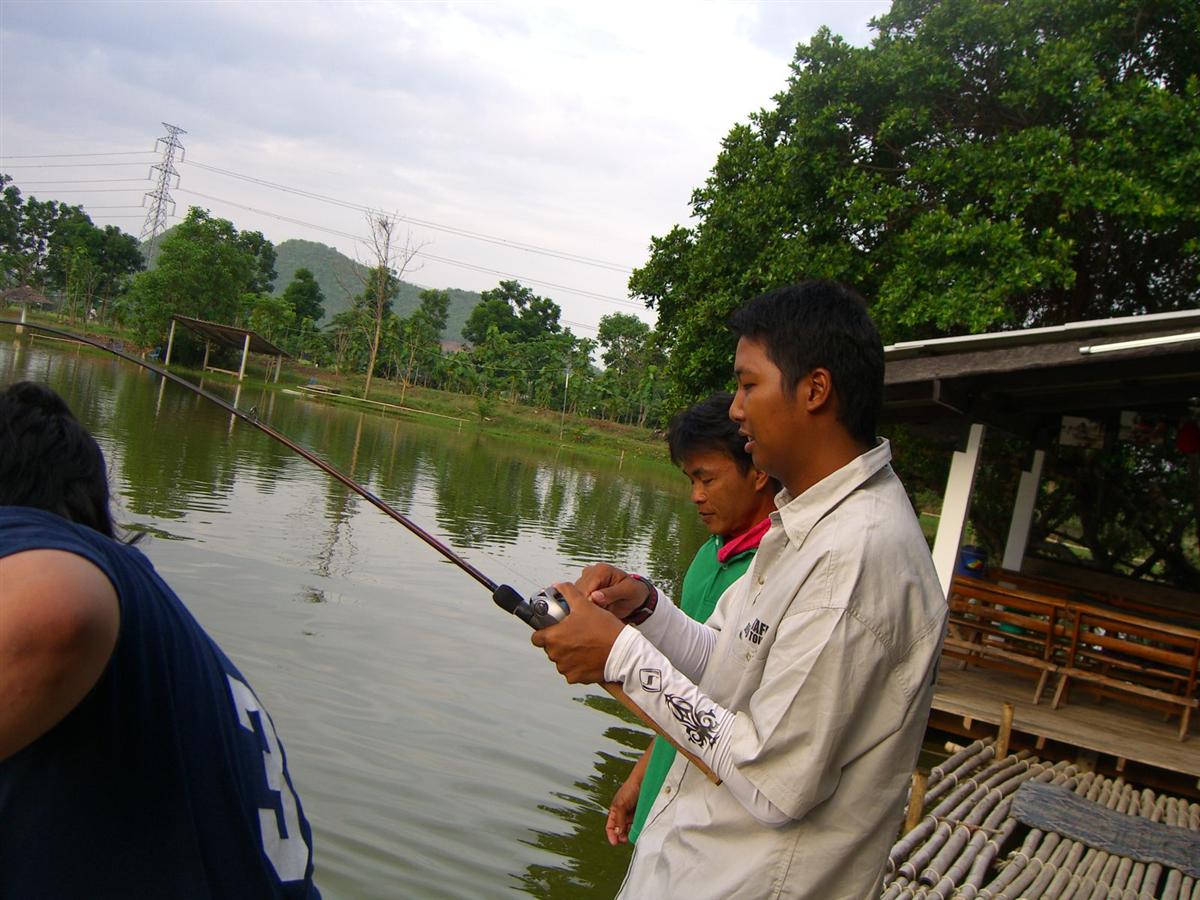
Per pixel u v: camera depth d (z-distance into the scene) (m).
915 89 11.09
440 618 8.70
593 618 1.71
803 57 12.16
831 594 1.55
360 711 6.06
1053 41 10.67
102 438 18.00
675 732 1.65
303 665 6.76
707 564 2.75
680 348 13.55
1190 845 4.98
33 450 1.45
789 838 1.59
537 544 14.12
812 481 1.70
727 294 12.55
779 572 1.71
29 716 1.23
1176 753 6.55
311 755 5.27
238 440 21.52
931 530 20.31
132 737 1.37
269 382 50.56
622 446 45.41
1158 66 10.98
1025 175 10.22
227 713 1.52
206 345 50.34
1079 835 5.01
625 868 4.58
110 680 1.34
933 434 8.16
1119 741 6.64
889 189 11.19
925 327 11.43
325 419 33.88
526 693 7.02
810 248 11.66
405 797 4.96
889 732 1.56
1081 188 9.77
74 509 1.48
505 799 5.15
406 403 50.81
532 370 57.94
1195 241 9.80
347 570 10.04
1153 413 8.98
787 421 1.68
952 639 7.84
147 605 1.41
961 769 5.98
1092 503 10.20
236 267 53.62
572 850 4.69
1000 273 10.03
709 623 2.27
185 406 28.89
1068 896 4.22
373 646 7.47
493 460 28.41
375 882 4.11
